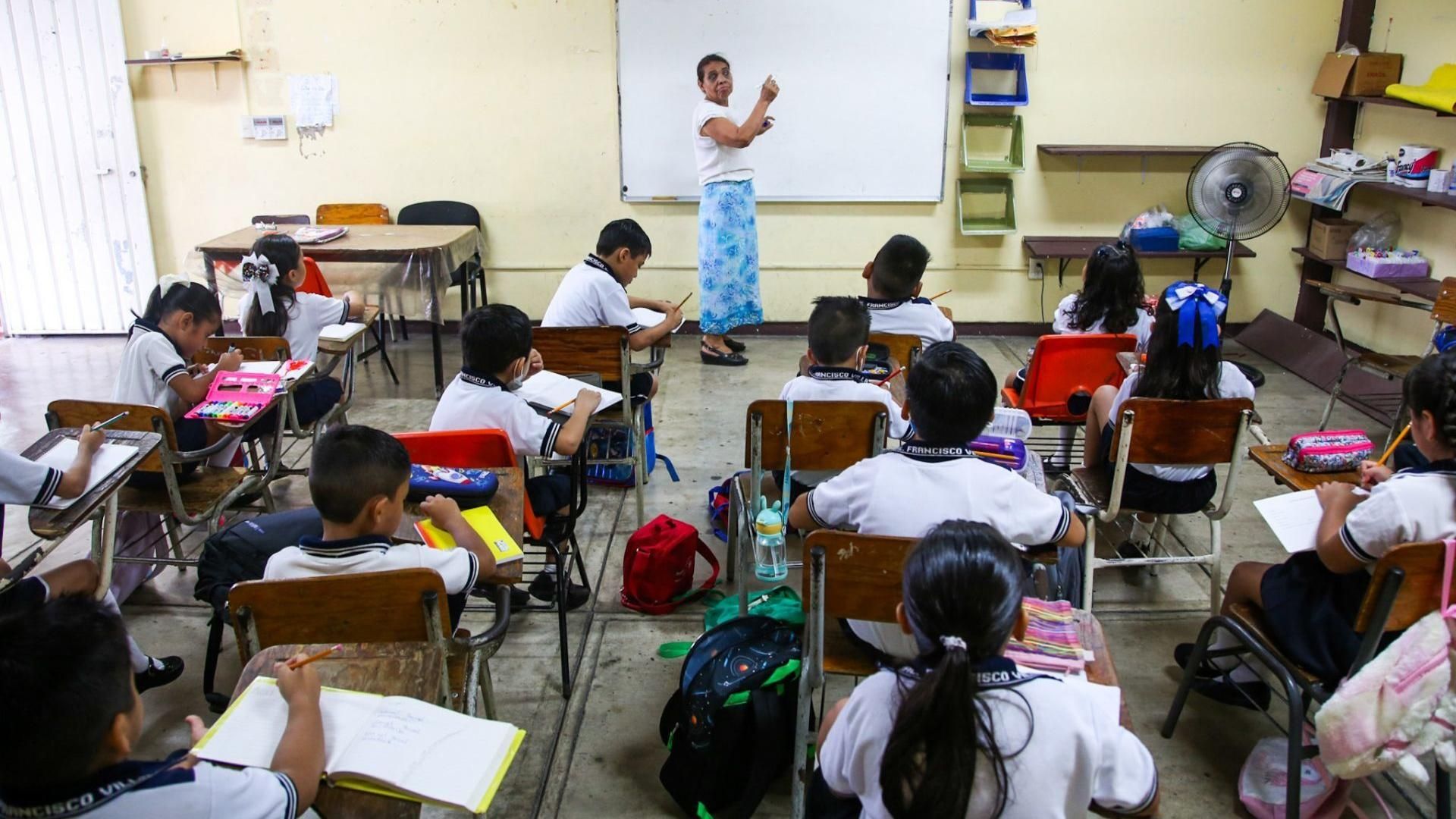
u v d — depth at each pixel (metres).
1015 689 1.15
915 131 5.58
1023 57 5.43
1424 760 2.28
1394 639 1.84
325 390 3.56
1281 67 5.49
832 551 1.69
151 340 2.80
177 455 2.59
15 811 1.07
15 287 5.77
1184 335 2.48
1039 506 1.80
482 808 1.25
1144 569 3.16
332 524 1.72
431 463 2.29
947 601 1.15
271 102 5.58
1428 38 4.89
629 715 2.47
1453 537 1.69
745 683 2.06
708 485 3.79
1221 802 2.16
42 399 4.75
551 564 2.93
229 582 2.08
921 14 5.39
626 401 3.24
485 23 5.46
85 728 1.04
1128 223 5.75
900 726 1.10
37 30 5.38
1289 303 5.84
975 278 5.86
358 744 1.31
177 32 5.46
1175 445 2.50
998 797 1.12
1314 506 2.05
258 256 3.51
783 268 5.83
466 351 2.50
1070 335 3.14
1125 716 1.53
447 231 5.05
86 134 5.55
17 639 1.04
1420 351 4.93
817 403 2.44
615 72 5.51
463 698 1.73
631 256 3.56
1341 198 5.12
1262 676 2.44
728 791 2.08
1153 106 5.57
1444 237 4.82
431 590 1.57
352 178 5.72
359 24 5.47
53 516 1.96
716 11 5.39
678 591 2.92
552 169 5.68
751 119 4.86
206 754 1.28
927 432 1.81
